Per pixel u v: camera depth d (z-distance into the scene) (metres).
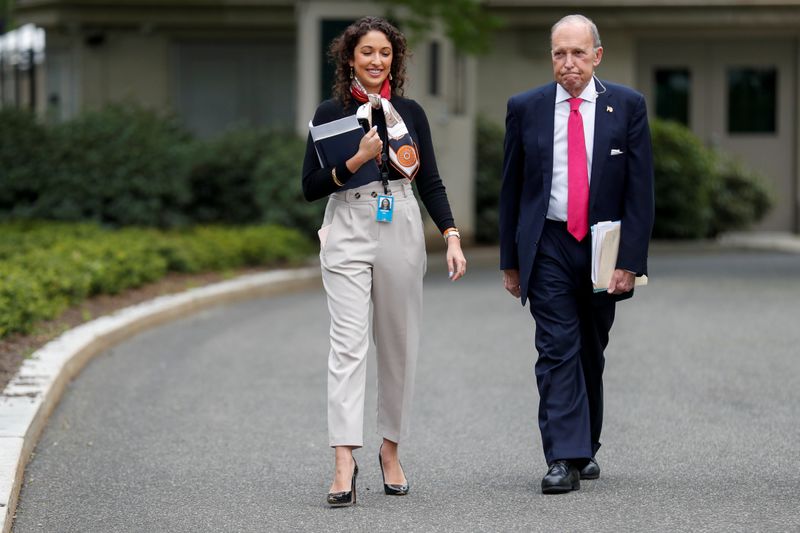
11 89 34.41
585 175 8.40
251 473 9.19
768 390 12.02
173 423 10.98
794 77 33.91
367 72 8.25
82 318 16.05
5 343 13.44
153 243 21.08
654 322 16.66
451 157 28.89
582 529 7.50
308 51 27.59
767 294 19.47
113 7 32.06
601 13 32.81
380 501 8.30
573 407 8.42
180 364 14.00
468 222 29.52
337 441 8.13
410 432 10.52
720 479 8.71
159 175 26.02
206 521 7.91
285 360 14.28
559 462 8.40
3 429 9.62
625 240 8.39
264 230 23.94
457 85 29.48
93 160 25.78
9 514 7.82
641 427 10.50
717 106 34.16
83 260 17.73
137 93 32.84
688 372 13.05
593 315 8.68
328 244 8.32
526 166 8.51
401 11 27.09
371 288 8.39
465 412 11.31
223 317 17.92
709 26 33.34
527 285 8.49
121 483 8.93
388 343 8.41
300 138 26.62
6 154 26.05
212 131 33.25
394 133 8.23
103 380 12.98
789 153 34.12
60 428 10.72
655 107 34.38
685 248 28.94
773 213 34.28
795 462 9.19
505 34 33.50
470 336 15.88
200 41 33.06
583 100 8.44
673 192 30.47
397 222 8.29
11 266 15.91
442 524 7.69
